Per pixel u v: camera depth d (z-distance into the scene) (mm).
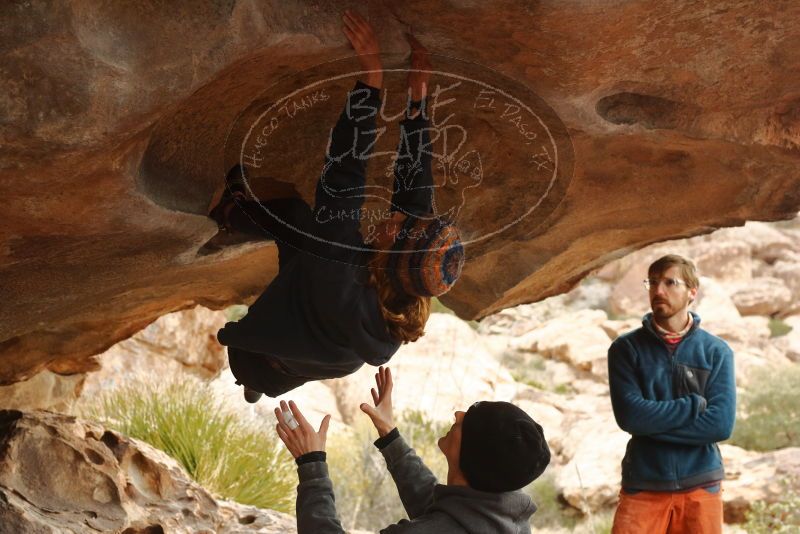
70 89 1615
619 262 18969
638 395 3551
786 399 11414
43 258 2293
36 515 2779
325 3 1896
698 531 3500
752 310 17656
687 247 19000
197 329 7520
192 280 3439
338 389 10930
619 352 3660
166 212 2184
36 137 1652
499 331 16672
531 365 14266
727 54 2262
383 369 2670
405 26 2037
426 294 2100
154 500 3436
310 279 2135
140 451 3467
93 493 3055
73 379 4840
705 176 3105
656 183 3168
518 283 3773
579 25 1990
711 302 16578
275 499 5512
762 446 10539
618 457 9617
